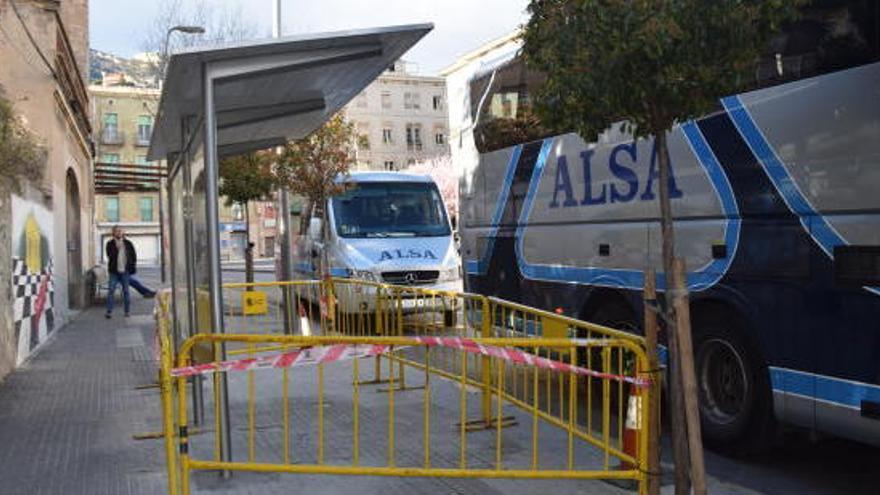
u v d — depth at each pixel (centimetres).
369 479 581
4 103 997
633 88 416
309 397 859
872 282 514
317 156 1606
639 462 498
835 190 539
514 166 960
